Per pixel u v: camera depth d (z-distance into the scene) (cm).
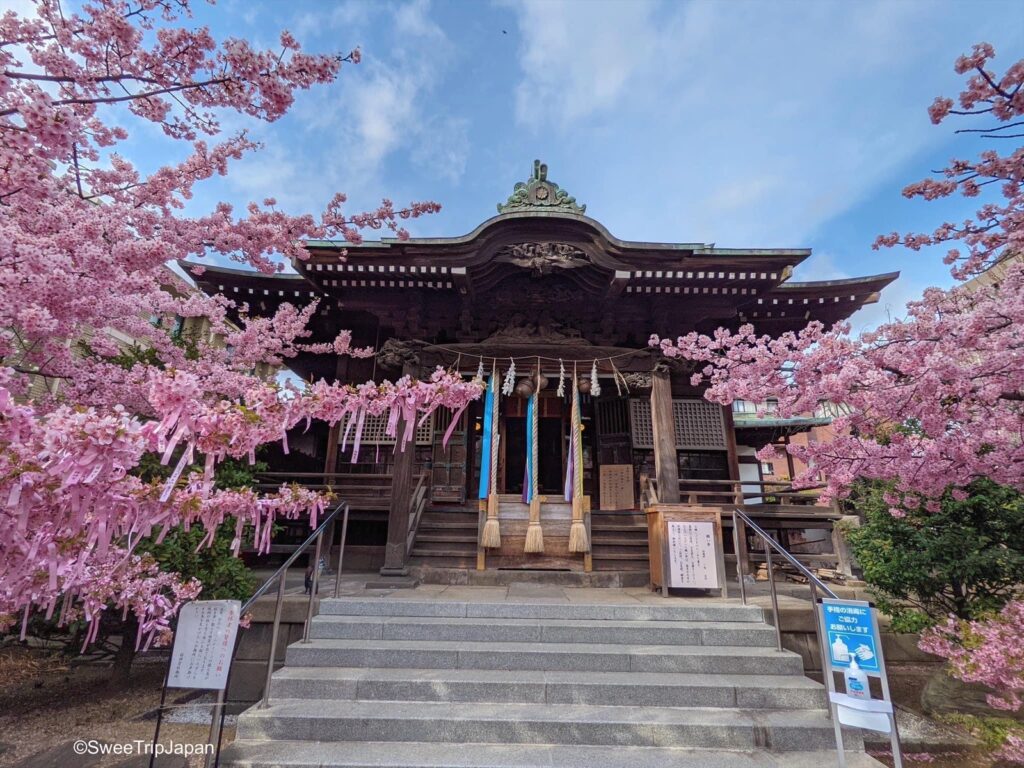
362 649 475
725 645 516
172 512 264
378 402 292
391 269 840
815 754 381
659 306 937
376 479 1024
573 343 941
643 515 972
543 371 923
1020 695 460
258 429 244
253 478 642
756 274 858
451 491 1029
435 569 807
